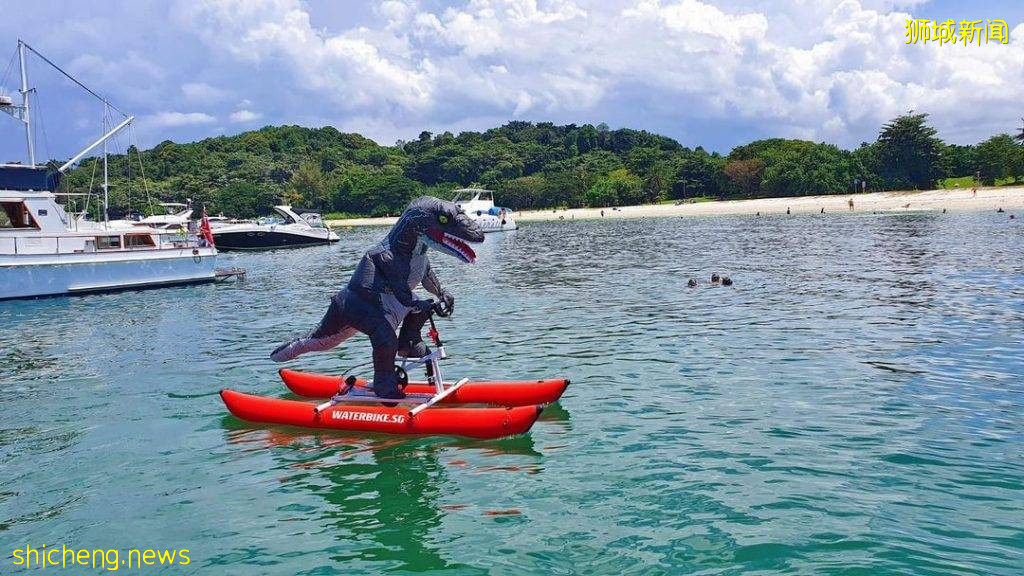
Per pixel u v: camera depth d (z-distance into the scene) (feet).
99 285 82.02
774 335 44.62
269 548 19.52
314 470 25.00
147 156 426.51
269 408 30.14
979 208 207.92
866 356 38.34
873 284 66.03
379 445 27.25
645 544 18.81
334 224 354.13
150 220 142.72
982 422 27.37
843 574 16.96
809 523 19.57
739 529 19.40
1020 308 50.80
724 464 23.98
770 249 109.50
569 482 23.03
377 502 22.18
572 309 58.59
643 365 38.19
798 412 29.25
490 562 18.24
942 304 53.67
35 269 77.36
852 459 24.04
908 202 232.32
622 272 86.38
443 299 30.71
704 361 38.50
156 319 62.59
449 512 21.22
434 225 28.71
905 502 20.68
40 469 26.17
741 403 30.76
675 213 295.69
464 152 447.42
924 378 33.71
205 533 20.58
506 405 30.99
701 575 17.22
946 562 17.37
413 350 30.99
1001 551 17.81
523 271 93.15
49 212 80.38
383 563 18.45
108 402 34.96
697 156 349.00
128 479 24.88
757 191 318.04
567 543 19.06
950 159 275.18
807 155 305.94
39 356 47.26
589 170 397.19
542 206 376.68
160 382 38.63
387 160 481.05
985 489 21.42
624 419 29.19
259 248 162.09
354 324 29.53
